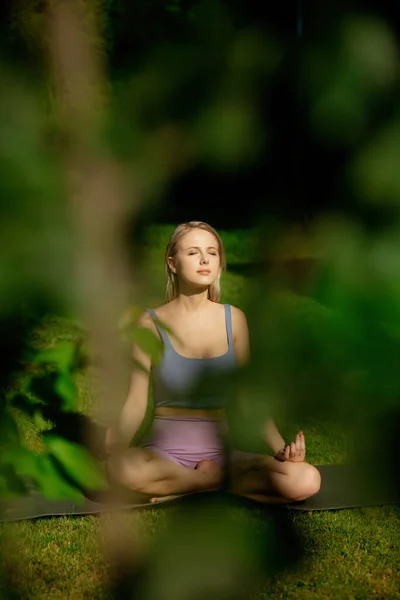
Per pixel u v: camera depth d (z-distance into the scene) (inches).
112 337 24.9
